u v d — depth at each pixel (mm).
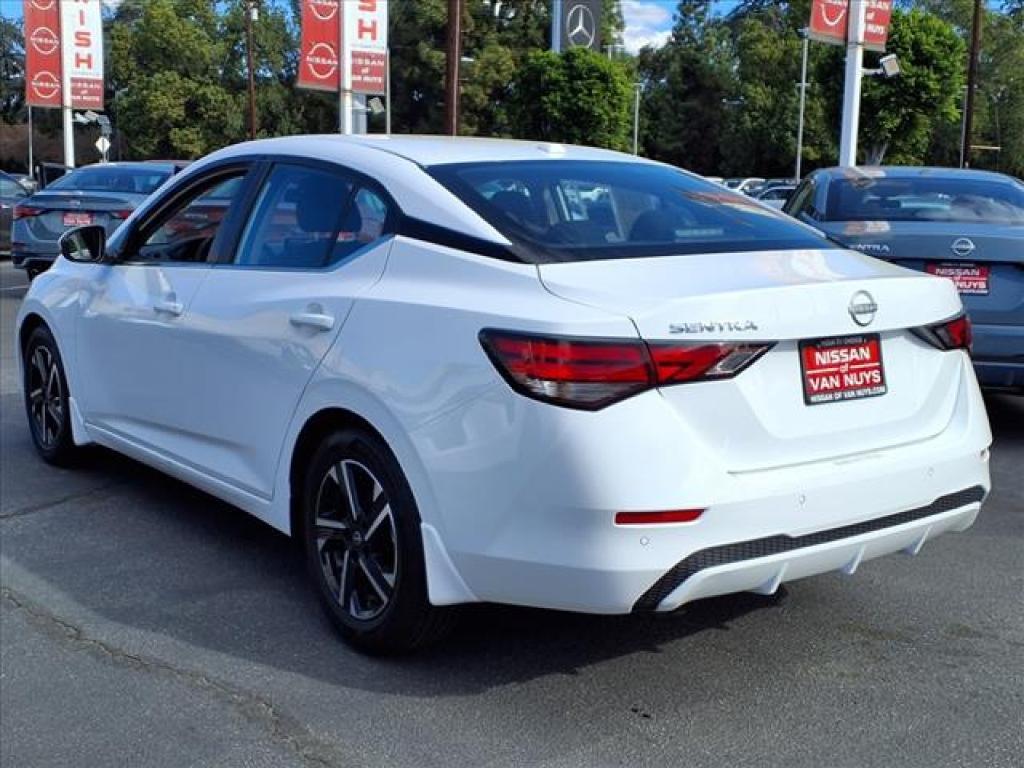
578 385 2896
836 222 6652
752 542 3014
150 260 4836
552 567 2953
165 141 62656
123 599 4117
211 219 4504
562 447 2898
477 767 2969
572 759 3010
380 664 3576
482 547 3066
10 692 3406
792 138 57031
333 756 3029
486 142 4266
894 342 3418
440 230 3463
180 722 3221
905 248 6051
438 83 63062
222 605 4059
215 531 4867
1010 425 7086
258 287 4023
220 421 4191
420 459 3195
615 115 35875
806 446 3174
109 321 4902
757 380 3086
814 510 3100
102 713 3279
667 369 2932
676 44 71812
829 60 39938
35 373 5840
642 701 3342
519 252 3273
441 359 3174
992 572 4465
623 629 3852
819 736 3141
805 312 3145
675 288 3082
